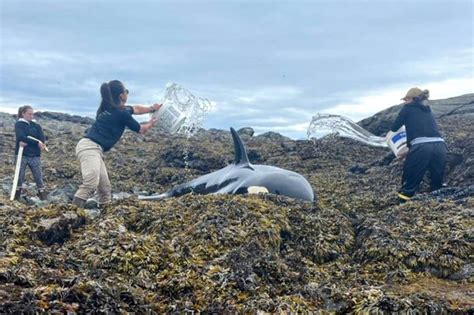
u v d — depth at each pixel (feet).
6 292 10.88
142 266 14.15
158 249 15.07
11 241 15.55
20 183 31.19
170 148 48.93
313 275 14.44
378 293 12.42
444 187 28.63
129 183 37.81
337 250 17.31
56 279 11.88
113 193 33.50
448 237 16.28
